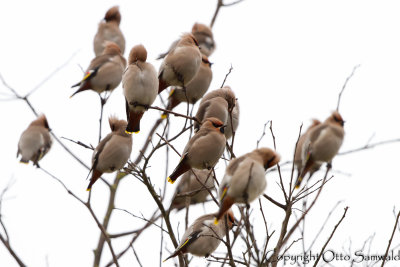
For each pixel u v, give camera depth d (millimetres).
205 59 14859
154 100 12242
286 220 9578
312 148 13383
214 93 14039
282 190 9734
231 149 10469
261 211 9406
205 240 12320
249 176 9281
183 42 13664
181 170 12086
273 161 9977
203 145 11812
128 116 12578
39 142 15586
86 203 11922
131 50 12344
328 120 13555
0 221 12078
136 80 11961
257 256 9469
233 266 9227
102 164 13094
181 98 14727
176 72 13414
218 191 10039
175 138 11625
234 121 14133
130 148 13305
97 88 16281
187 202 11055
